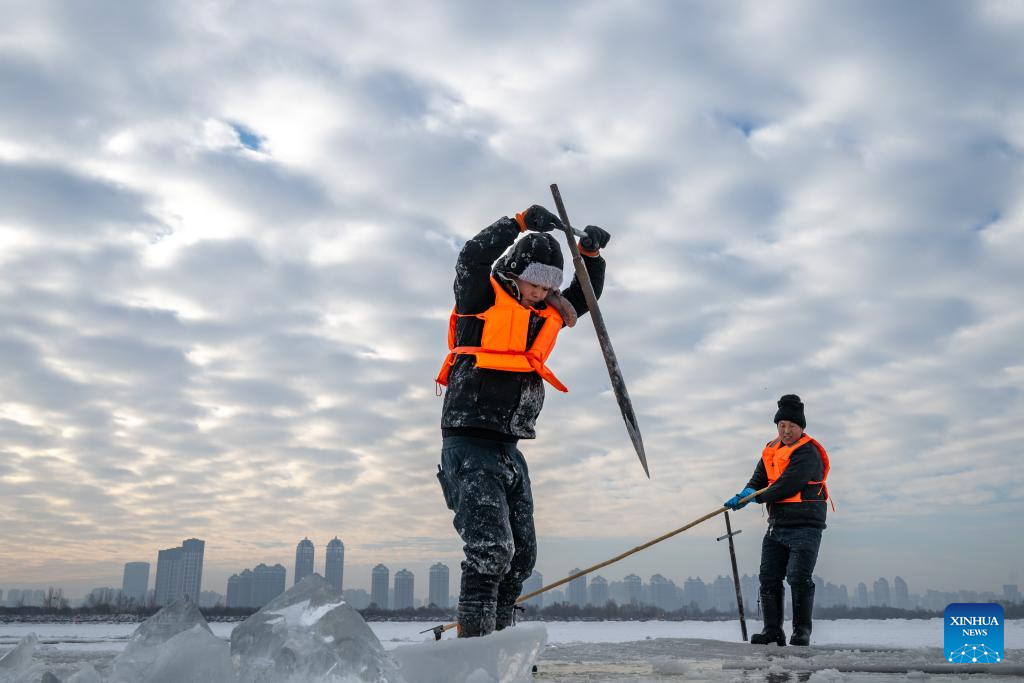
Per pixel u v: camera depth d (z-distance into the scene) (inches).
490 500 119.6
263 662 62.6
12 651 74.9
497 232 127.9
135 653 66.4
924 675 140.8
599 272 151.9
